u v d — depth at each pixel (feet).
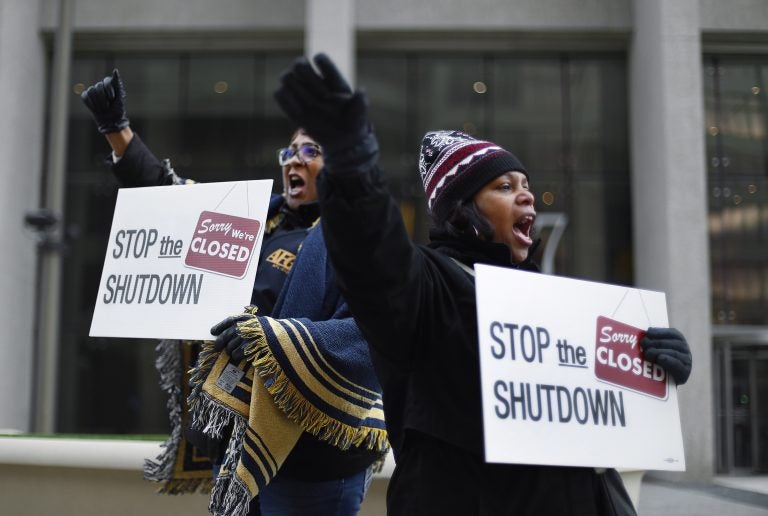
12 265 50.42
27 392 52.16
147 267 8.84
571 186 52.85
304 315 8.68
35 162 53.26
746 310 50.57
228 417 8.07
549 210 52.85
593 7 51.88
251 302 9.23
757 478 48.01
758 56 51.55
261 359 7.74
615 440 5.92
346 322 8.35
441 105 53.31
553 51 53.52
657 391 6.29
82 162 54.54
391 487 6.12
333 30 48.21
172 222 8.93
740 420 50.16
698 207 46.06
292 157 9.78
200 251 8.64
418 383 5.95
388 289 5.28
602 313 6.21
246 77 54.80
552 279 6.03
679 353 6.32
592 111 53.26
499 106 53.31
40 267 53.67
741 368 50.75
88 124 54.65
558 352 5.87
